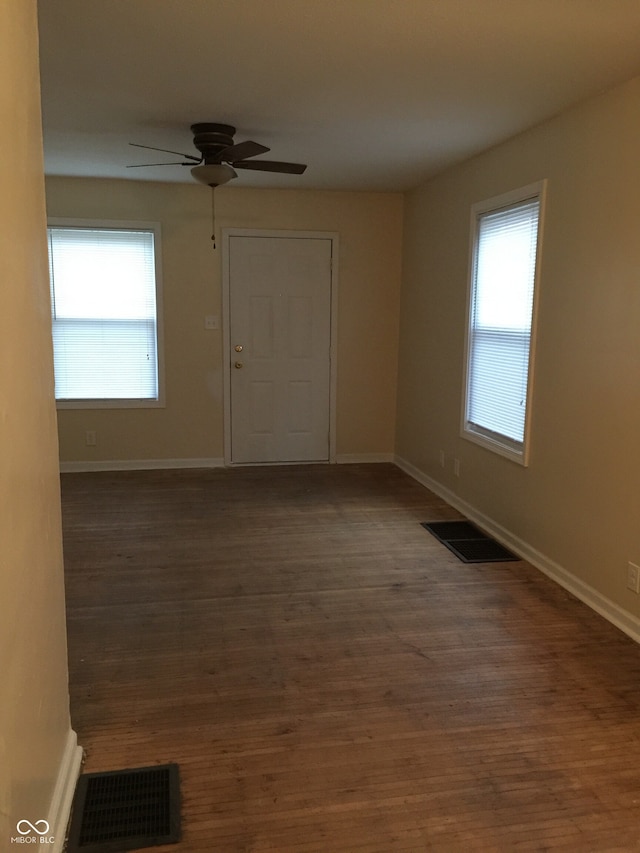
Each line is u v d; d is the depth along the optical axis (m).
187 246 5.64
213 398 5.90
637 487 2.92
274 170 3.99
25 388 1.50
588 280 3.24
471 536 4.23
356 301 6.00
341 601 3.28
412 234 5.70
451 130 3.80
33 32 1.63
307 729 2.28
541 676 2.62
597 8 2.28
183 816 1.89
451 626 3.03
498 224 4.19
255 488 5.30
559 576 3.53
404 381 5.97
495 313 4.25
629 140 2.93
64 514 4.57
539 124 3.64
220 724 2.30
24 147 1.52
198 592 3.36
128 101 3.37
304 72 2.94
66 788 1.90
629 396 2.96
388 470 5.98
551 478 3.61
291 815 1.90
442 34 2.52
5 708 1.31
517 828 1.86
